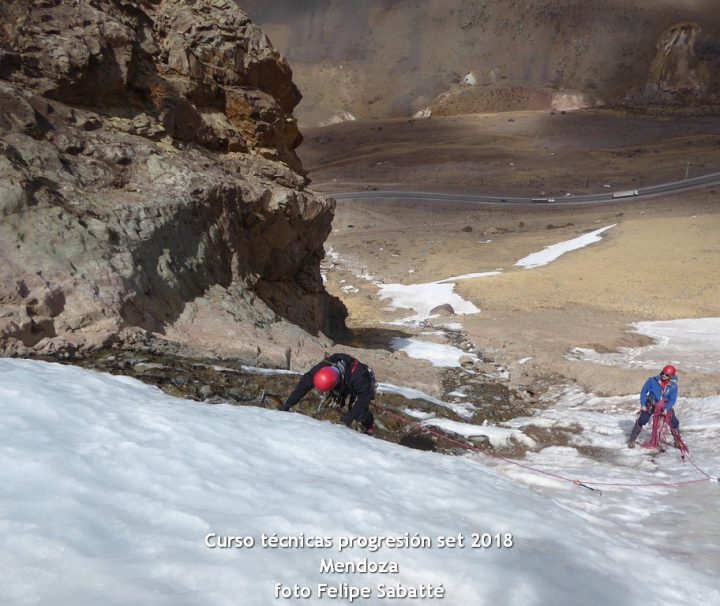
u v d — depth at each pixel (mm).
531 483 7688
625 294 39969
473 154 188750
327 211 22312
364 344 25844
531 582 3477
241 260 16656
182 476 4039
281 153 22188
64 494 3436
